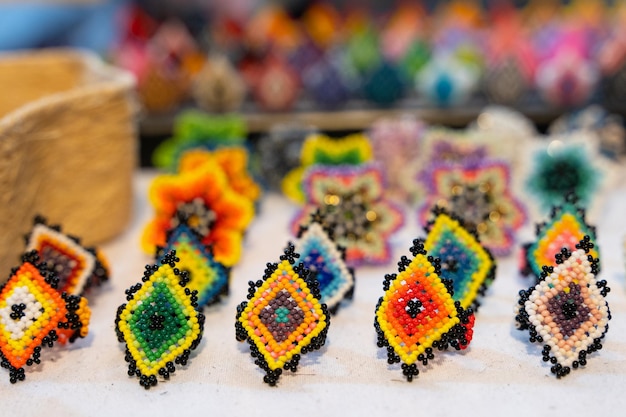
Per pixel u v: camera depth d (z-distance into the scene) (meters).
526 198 0.28
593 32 0.42
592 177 0.28
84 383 0.19
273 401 0.18
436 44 0.44
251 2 0.48
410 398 0.18
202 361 0.20
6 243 0.22
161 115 0.37
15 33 0.42
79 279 0.21
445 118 0.38
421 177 0.26
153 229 0.24
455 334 0.19
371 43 0.42
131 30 0.39
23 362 0.19
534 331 0.19
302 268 0.19
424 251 0.19
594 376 0.19
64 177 0.24
